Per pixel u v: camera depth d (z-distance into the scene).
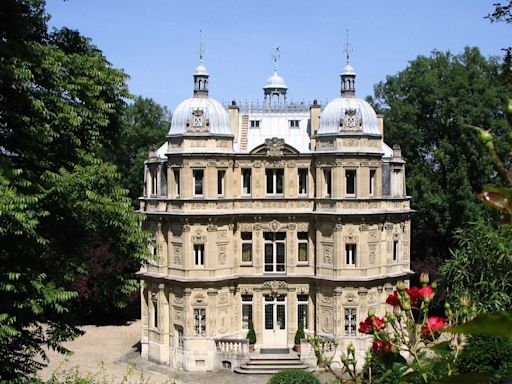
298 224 58.19
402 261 60.06
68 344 62.91
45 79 28.20
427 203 70.56
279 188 58.69
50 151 29.53
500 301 37.50
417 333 10.17
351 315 56.38
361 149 56.44
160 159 59.38
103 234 30.06
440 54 79.12
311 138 59.97
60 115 27.66
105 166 28.98
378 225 57.44
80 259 31.17
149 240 31.14
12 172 24.86
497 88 71.62
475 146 68.69
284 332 58.16
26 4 31.11
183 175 56.53
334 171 56.50
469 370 22.44
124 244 30.28
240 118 61.97
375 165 57.22
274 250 58.56
